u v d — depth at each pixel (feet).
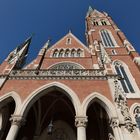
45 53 93.04
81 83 50.29
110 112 41.24
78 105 42.88
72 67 80.89
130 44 97.04
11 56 77.66
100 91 47.06
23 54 83.20
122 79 69.46
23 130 58.95
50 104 61.67
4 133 53.57
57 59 87.20
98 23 135.95
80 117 40.01
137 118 56.44
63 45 99.96
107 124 55.31
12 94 47.01
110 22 135.85
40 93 47.78
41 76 53.21
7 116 55.67
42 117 61.72
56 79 52.13
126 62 84.48
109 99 44.60
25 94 46.96
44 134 58.29
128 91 68.23
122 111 40.14
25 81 51.98
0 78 52.75
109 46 100.01
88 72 55.26
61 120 62.23
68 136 58.13
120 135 36.42
